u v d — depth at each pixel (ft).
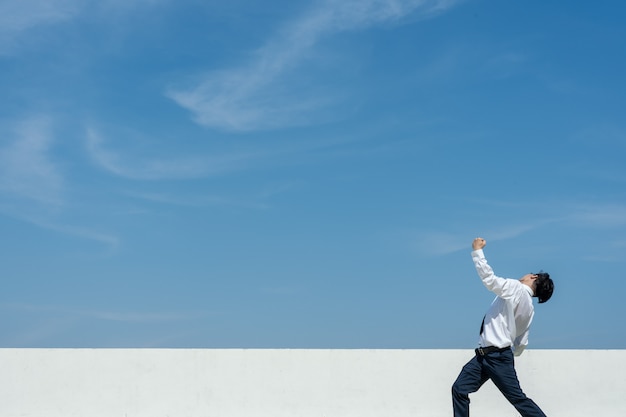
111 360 30.09
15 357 29.78
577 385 31.73
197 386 30.30
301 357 30.94
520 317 21.80
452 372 31.19
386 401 30.91
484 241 21.52
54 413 29.60
